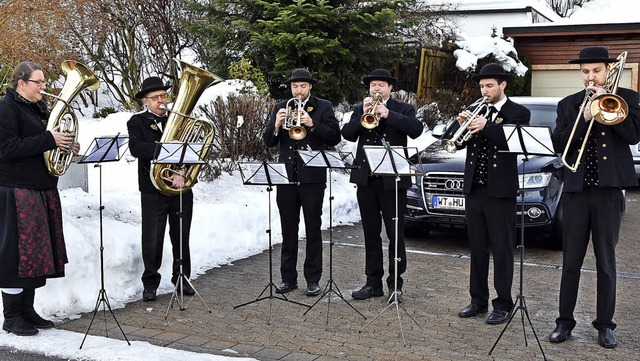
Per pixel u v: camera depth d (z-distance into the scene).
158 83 5.98
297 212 6.22
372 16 12.51
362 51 12.91
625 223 9.74
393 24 12.84
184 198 6.11
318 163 5.29
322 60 12.32
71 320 5.46
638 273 6.96
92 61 14.49
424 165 7.87
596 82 4.68
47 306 5.52
